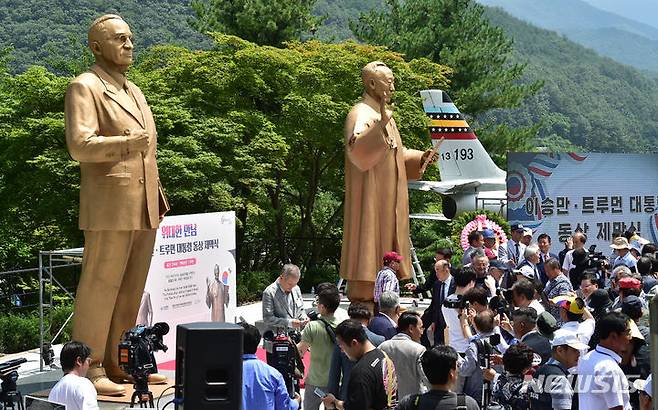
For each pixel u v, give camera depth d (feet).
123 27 45.44
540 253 71.00
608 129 506.07
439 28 153.79
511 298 47.78
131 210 44.86
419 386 33.12
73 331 45.80
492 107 151.74
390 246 56.95
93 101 44.32
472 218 91.76
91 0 261.44
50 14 249.96
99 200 44.45
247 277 94.53
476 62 150.71
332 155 103.91
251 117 93.15
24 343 65.62
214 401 26.66
